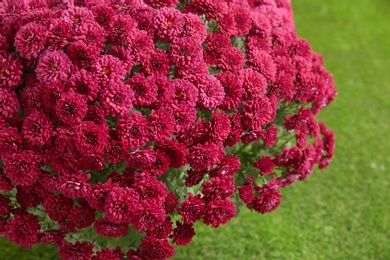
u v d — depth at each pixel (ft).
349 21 9.51
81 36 3.01
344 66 7.94
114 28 3.08
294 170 3.65
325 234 5.00
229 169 3.22
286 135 3.78
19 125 3.01
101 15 3.13
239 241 4.83
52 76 2.95
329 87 3.82
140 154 2.97
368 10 10.07
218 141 3.18
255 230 4.94
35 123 2.94
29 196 3.11
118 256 3.21
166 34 3.15
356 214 5.26
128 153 2.99
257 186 3.56
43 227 3.37
